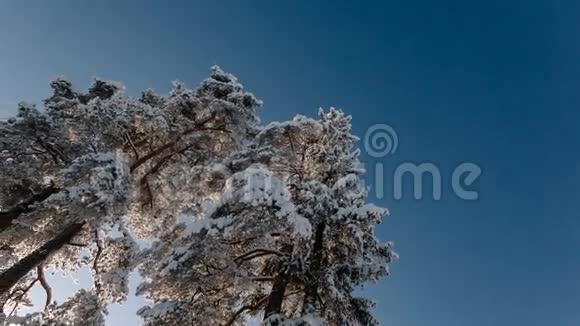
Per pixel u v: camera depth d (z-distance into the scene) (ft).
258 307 35.60
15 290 44.29
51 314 39.68
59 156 43.06
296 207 31.50
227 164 39.17
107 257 45.80
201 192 46.42
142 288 31.24
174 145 52.65
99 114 40.47
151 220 53.47
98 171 33.45
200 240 30.12
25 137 40.91
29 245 40.29
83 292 41.81
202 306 32.53
